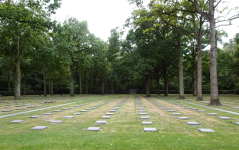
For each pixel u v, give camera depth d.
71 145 4.27
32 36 22.06
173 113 9.41
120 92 52.44
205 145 4.27
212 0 14.69
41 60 29.52
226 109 11.48
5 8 15.83
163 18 18.53
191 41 31.20
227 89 45.91
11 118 8.09
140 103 16.27
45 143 4.43
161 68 35.62
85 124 6.78
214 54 14.46
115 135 5.18
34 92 44.28
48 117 8.39
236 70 31.17
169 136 5.07
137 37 27.69
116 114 9.29
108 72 44.16
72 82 33.75
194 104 15.20
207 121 7.36
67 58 25.55
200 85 20.00
